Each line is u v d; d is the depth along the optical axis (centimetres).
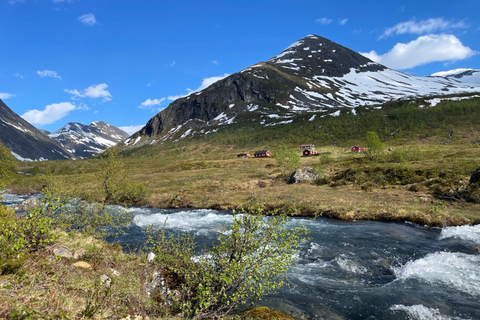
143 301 812
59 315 531
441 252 1688
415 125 15900
